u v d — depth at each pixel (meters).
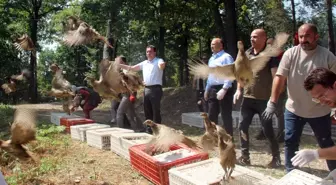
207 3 20.48
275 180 4.06
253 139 8.42
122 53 29.16
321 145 4.71
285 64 4.74
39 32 36.44
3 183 2.32
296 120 4.74
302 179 3.57
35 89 27.72
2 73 27.20
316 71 3.09
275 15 15.90
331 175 3.53
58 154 7.04
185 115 11.27
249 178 4.18
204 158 5.19
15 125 2.47
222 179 4.05
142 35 28.14
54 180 5.53
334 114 3.56
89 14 19.25
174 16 22.12
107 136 7.45
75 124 9.39
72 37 4.64
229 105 6.61
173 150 5.80
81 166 6.28
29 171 5.67
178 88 19.06
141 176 5.71
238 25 25.66
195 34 29.94
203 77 3.81
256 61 3.67
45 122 11.66
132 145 6.41
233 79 3.73
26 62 27.92
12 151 2.49
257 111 5.96
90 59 33.06
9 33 17.97
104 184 5.38
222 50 6.47
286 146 4.84
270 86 5.79
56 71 6.41
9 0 30.31
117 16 18.70
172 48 33.84
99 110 15.92
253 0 23.28
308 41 4.45
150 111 8.45
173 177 4.59
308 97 4.59
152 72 8.12
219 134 3.92
